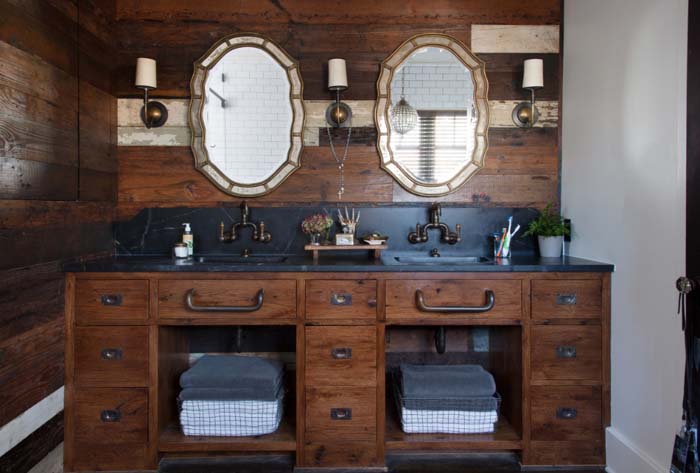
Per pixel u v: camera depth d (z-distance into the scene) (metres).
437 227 2.51
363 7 2.55
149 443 2.03
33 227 1.81
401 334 2.56
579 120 2.37
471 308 2.00
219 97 2.52
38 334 1.83
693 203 1.54
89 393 2.02
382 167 2.54
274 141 2.53
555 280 2.05
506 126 2.58
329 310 2.03
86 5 2.21
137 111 2.53
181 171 2.54
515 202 2.58
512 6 2.56
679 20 1.64
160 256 2.50
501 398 2.32
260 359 2.29
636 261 1.89
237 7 2.54
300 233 2.55
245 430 2.10
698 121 1.51
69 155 2.07
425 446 2.04
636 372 1.87
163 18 2.53
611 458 2.00
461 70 2.54
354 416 2.03
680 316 1.63
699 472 1.41
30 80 1.78
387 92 2.53
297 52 2.55
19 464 1.71
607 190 2.11
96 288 2.02
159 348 2.06
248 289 2.03
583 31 2.32
